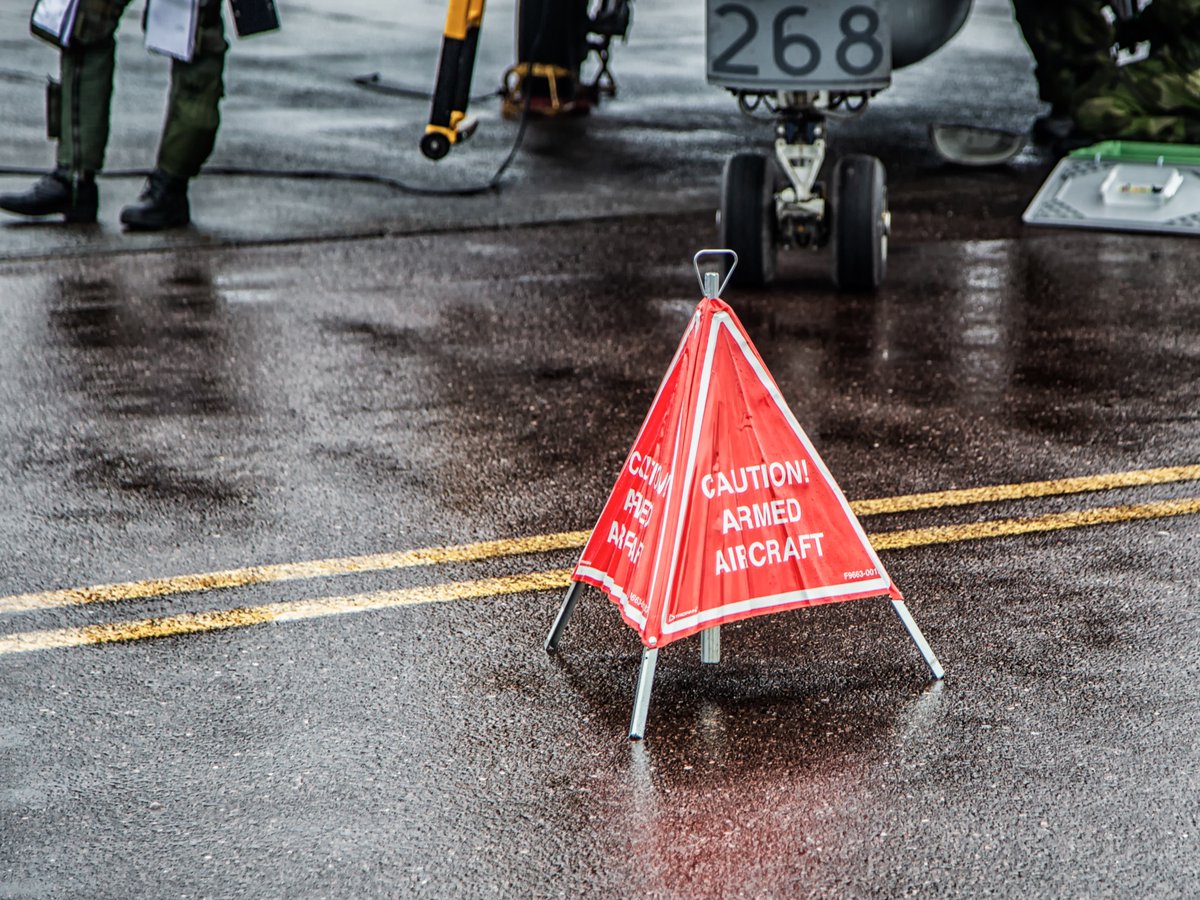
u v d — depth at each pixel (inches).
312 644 350.9
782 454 323.3
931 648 343.0
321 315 617.6
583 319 612.1
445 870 266.8
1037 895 255.8
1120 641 343.0
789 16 580.4
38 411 510.9
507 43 1285.7
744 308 625.9
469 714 319.0
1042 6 876.6
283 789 292.4
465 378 542.6
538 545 403.9
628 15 1051.9
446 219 772.0
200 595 377.1
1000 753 299.3
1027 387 523.2
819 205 636.1
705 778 293.7
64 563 396.5
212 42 722.2
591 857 269.6
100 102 745.0
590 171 875.4
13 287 654.5
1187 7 789.9
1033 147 925.8
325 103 1060.5
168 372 549.3
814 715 316.2
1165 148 772.0
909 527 410.0
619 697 325.7
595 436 485.1
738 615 321.7
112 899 260.8
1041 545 395.5
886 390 522.6
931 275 668.1
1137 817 276.5
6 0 1451.8
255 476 453.4
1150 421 489.4
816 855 268.4
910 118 1015.0
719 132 981.8
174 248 717.3
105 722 318.3
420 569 390.3
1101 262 682.8
